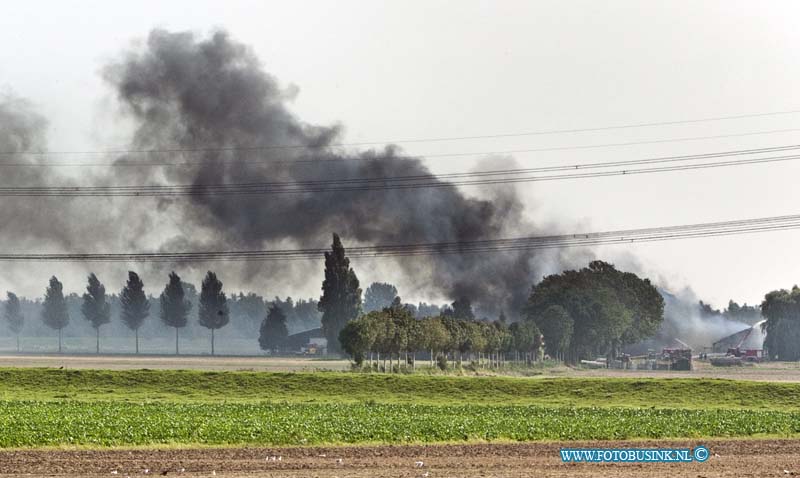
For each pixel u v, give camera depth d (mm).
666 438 105688
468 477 74000
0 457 83625
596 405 158625
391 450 90875
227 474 74938
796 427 118375
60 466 78625
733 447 97562
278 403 148125
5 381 167625
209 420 112562
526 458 86312
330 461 82438
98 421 108312
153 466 78938
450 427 107938
